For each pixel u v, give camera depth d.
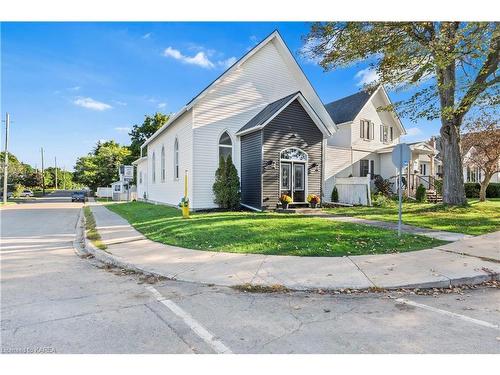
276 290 4.98
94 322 3.76
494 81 12.28
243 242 7.93
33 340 3.31
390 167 24.36
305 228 9.30
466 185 26.50
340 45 13.93
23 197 56.69
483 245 7.74
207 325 3.69
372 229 9.31
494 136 18.31
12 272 6.18
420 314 4.04
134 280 5.62
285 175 15.24
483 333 3.48
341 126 24.58
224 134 16.19
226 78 16.09
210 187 15.65
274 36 17.25
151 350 3.11
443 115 13.32
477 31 10.70
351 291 4.94
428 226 10.28
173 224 10.86
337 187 20.58
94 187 58.25
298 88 18.59
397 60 13.12
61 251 8.41
